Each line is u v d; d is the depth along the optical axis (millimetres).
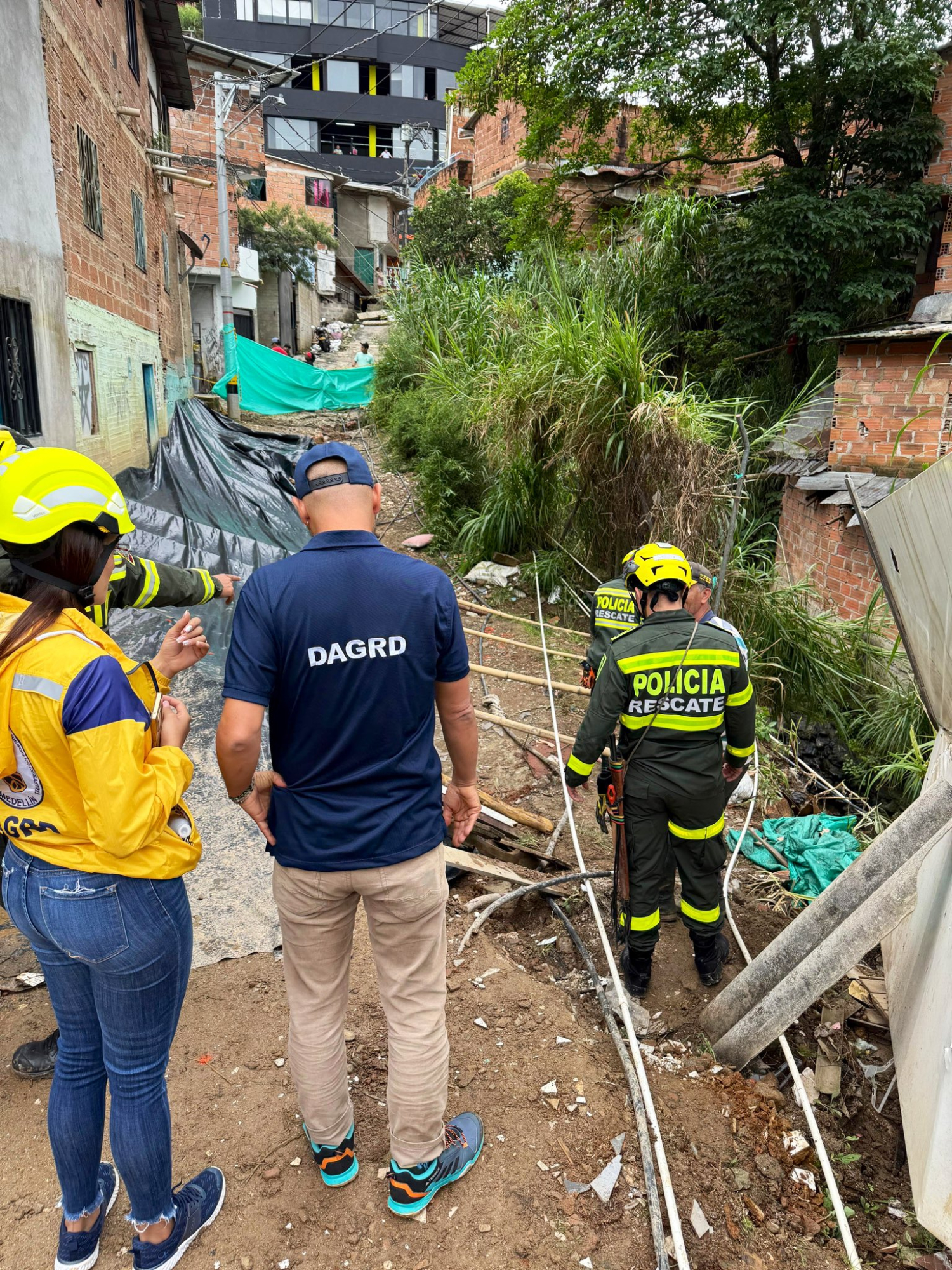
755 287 11008
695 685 3092
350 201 38312
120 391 8883
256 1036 2830
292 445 13695
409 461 12273
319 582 1851
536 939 3760
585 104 12281
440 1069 2117
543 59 12383
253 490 10156
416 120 48406
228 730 1837
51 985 1831
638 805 3221
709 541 6707
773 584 7129
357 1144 2459
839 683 6992
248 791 1981
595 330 7297
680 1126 2650
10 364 5195
